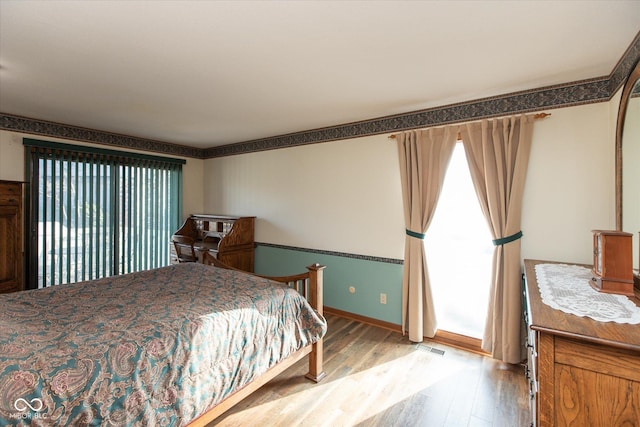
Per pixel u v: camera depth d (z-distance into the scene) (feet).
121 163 13.39
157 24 5.13
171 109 9.85
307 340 7.07
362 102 9.12
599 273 5.08
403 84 7.76
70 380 3.79
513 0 4.51
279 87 7.97
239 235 13.76
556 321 3.74
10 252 9.47
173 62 6.55
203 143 15.52
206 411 5.12
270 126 11.99
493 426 6.03
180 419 4.57
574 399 3.53
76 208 12.00
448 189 9.63
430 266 9.86
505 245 8.20
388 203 10.60
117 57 6.31
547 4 4.61
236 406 6.59
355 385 7.36
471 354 8.84
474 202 9.24
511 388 7.23
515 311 8.05
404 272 9.98
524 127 8.00
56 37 5.53
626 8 4.67
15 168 10.63
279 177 13.66
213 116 10.60
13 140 10.57
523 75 7.20
